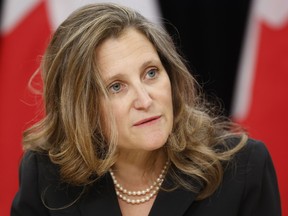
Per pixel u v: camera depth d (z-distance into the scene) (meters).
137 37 4.12
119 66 4.01
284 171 8.14
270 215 4.48
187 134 4.44
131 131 4.07
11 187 8.18
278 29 7.93
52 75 4.35
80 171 4.36
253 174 4.45
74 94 4.18
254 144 4.61
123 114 4.06
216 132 4.72
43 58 4.46
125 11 4.22
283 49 7.93
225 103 8.19
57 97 4.42
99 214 4.38
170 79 4.45
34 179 4.72
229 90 8.19
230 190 4.41
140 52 4.06
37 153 4.83
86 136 4.20
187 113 4.52
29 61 7.90
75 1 7.69
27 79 7.92
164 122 4.09
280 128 8.05
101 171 4.27
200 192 4.38
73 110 4.22
